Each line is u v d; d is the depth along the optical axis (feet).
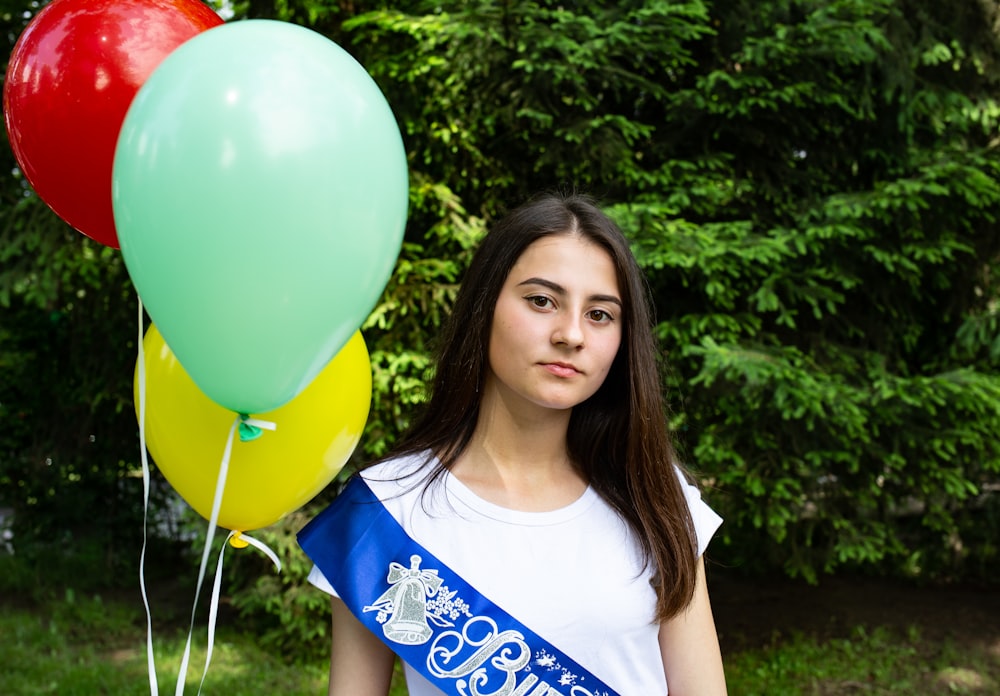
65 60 3.72
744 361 10.59
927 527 15.79
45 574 16.38
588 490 4.19
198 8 4.07
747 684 12.49
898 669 13.05
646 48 10.98
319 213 3.13
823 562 13.34
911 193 11.12
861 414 11.15
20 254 12.73
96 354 15.55
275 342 3.32
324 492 12.76
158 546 17.47
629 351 4.14
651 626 4.01
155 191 3.13
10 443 16.66
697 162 12.01
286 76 3.20
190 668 12.79
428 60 11.23
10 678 12.34
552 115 11.65
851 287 11.98
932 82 12.75
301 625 12.70
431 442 4.22
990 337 12.51
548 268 3.85
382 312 11.57
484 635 3.82
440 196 11.81
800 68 11.66
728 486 12.12
